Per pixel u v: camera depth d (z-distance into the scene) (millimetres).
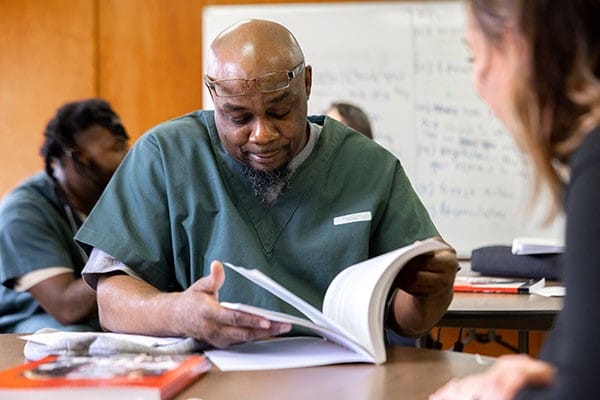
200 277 1546
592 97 829
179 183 1562
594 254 765
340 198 1581
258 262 1515
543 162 873
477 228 3777
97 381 993
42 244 2422
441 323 1879
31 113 3910
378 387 1103
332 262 1534
